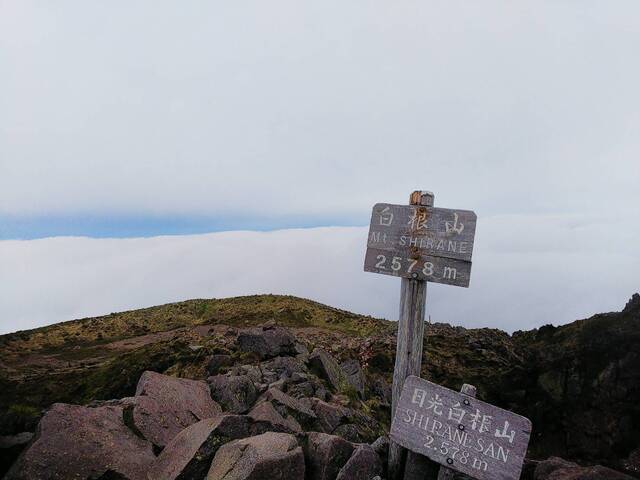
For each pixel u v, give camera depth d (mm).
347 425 9156
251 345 17484
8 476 5512
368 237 6957
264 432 6660
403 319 6668
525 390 35562
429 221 6508
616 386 31312
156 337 67188
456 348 42438
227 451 5820
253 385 10125
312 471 6059
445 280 6293
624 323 33938
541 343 40375
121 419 7047
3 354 56781
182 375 16438
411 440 5746
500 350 41000
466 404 5566
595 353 33844
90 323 84062
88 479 5621
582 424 31453
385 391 17969
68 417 6480
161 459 6219
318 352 15141
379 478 5984
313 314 72188
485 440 5371
